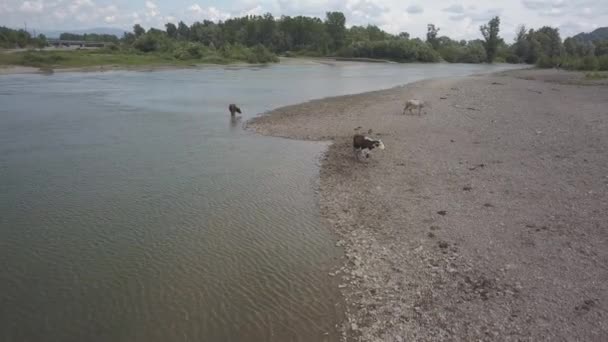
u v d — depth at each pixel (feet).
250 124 95.25
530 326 29.22
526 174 56.75
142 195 53.26
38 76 208.64
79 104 121.60
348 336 29.22
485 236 41.19
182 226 45.21
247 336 29.35
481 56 456.45
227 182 58.29
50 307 32.17
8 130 87.04
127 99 133.28
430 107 112.06
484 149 69.67
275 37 499.92
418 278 35.32
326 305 32.53
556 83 175.11
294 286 34.96
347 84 185.88
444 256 38.19
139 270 37.04
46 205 49.96
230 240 42.39
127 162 66.49
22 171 61.62
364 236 42.78
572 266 35.58
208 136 84.02
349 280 35.65
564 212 45.14
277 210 49.44
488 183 54.34
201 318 31.09
